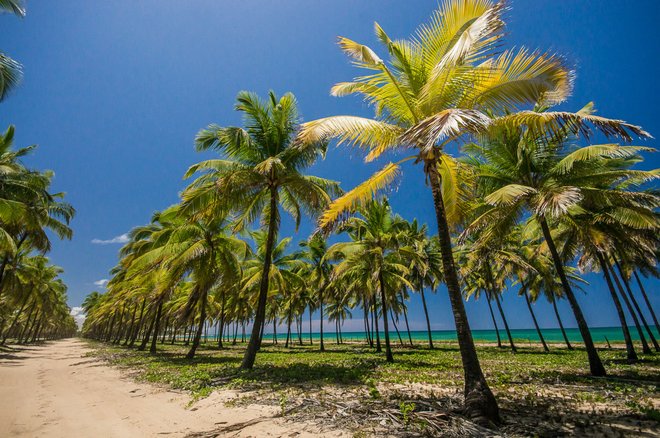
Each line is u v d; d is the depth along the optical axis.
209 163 13.70
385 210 20.20
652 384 9.31
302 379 10.65
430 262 33.56
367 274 23.31
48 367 18.14
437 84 6.43
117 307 42.88
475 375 5.91
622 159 14.66
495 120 6.18
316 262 32.81
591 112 12.29
